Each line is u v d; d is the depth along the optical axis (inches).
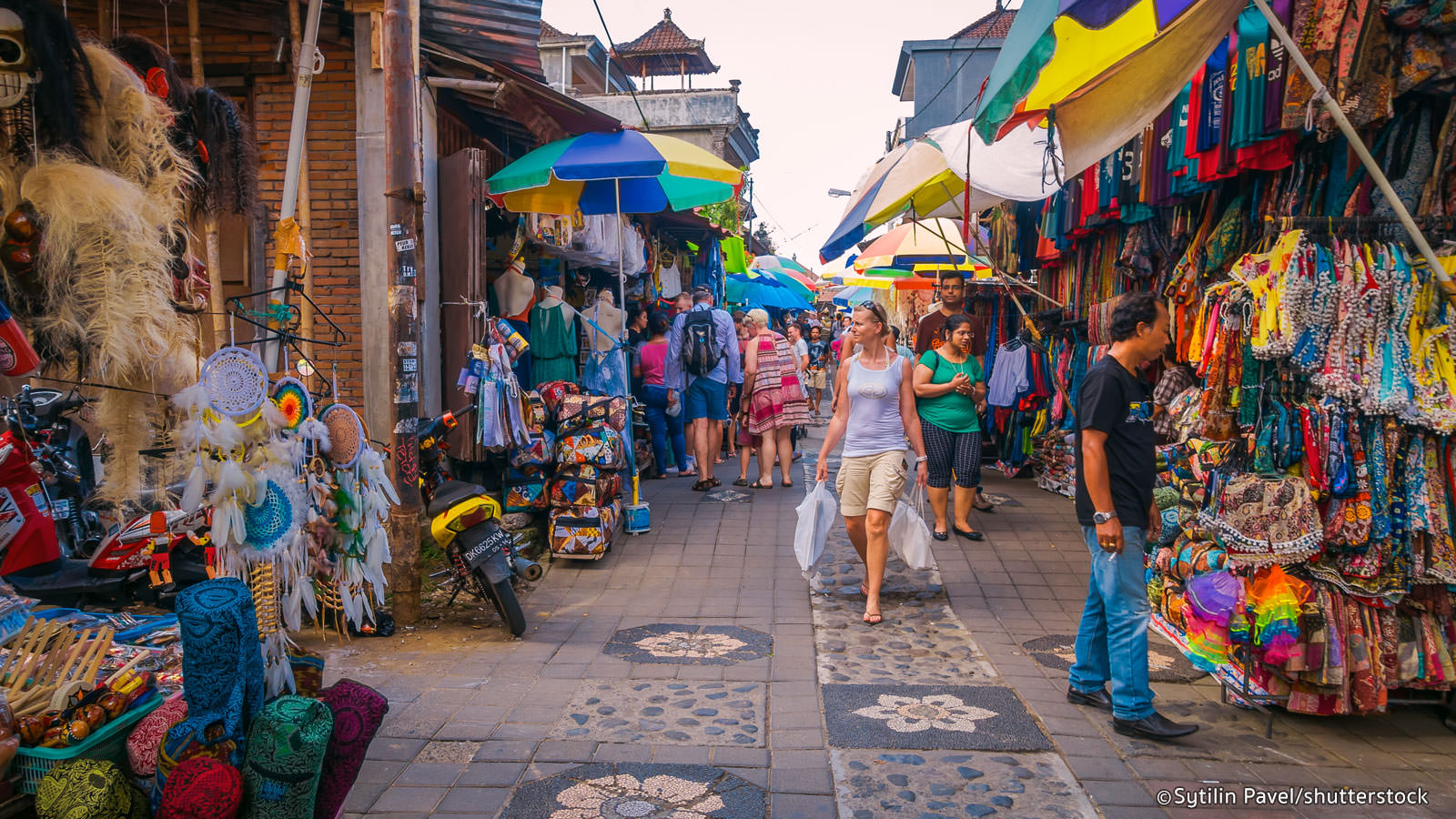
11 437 157.9
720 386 388.8
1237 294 177.8
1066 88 174.4
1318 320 167.2
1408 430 166.9
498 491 333.1
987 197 336.5
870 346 239.0
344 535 206.2
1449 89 168.6
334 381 200.2
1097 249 347.9
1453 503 167.5
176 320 133.9
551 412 292.7
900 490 233.3
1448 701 172.7
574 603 247.8
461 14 290.4
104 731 117.8
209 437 140.7
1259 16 189.2
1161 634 217.5
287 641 167.6
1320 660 164.7
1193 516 207.6
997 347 441.1
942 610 241.0
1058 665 201.2
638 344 446.3
